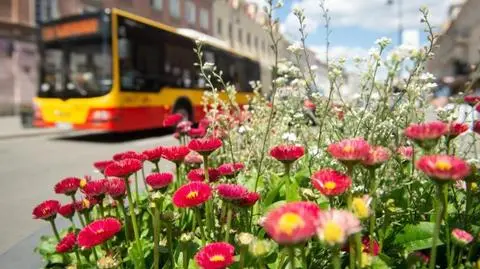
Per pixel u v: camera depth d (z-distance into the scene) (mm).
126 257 1969
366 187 1839
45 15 28484
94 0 31578
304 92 3025
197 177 2041
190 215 2145
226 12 48250
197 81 13359
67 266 2117
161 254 1938
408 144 2244
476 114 2215
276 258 1567
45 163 8484
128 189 1815
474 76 2348
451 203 1979
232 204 1617
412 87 2111
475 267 1429
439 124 1277
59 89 11016
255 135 3277
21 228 4363
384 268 1415
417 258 1481
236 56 15406
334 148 1306
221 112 3471
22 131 14938
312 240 1642
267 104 3943
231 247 1358
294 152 1727
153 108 11500
